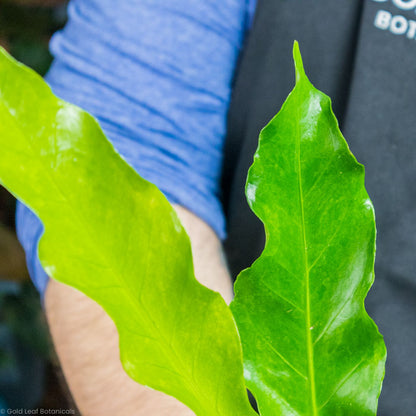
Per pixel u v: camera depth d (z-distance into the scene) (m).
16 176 0.27
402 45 0.73
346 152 0.32
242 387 0.30
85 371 0.59
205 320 0.30
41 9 2.64
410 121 0.73
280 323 0.33
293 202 0.32
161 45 0.72
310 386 0.33
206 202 0.71
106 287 0.29
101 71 0.72
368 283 0.32
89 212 0.28
